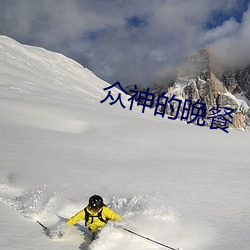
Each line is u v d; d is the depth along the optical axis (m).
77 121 29.83
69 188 9.09
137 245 5.31
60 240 5.54
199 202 8.19
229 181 10.98
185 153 18.70
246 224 6.55
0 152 13.23
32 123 25.19
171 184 10.25
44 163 12.20
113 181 10.38
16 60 87.19
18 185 9.12
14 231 5.66
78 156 14.79
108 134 24.88
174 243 5.49
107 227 5.56
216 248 5.28
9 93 40.38
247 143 24.47
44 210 7.09
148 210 7.00
